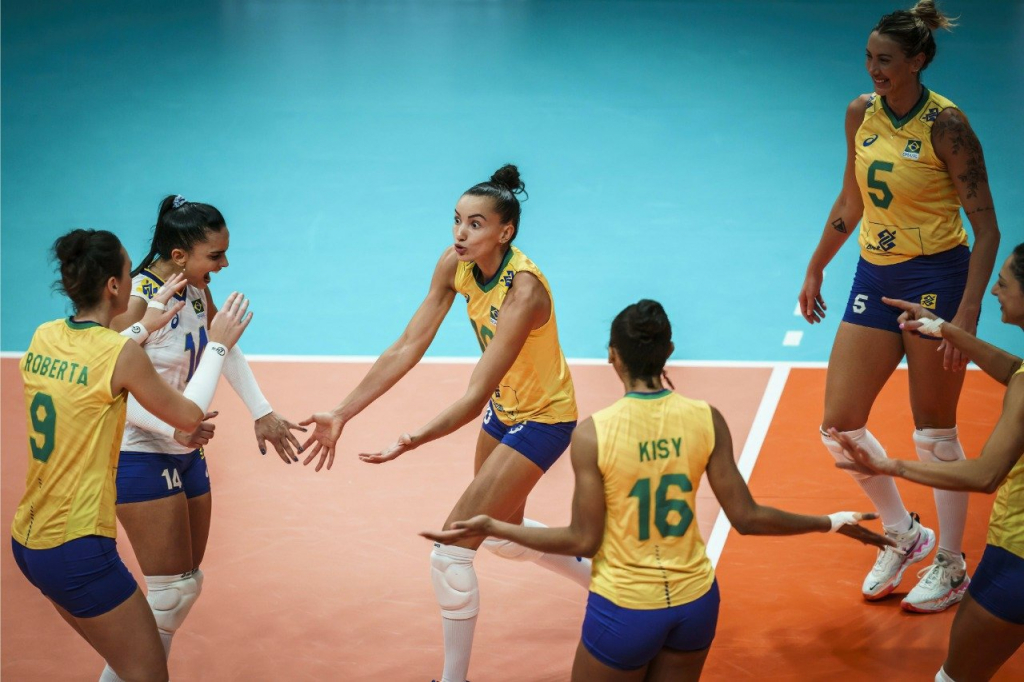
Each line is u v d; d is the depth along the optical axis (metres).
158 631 15.34
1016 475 13.75
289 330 32.25
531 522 18.28
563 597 19.61
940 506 18.50
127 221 39.78
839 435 13.41
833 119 49.19
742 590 19.44
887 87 17.44
